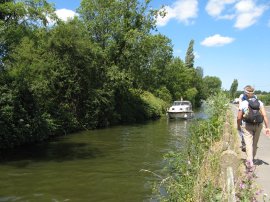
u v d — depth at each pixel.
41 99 24.25
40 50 26.86
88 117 30.27
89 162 15.55
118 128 30.89
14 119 19.55
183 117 43.12
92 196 10.62
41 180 12.43
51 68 26.64
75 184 11.95
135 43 37.31
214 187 6.59
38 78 23.27
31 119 21.11
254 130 9.59
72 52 28.19
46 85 24.69
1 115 18.36
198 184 6.75
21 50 22.30
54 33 27.45
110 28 37.03
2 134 18.38
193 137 14.62
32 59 23.86
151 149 19.00
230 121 16.62
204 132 13.88
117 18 37.31
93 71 31.19
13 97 19.23
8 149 18.81
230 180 5.47
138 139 23.25
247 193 6.00
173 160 12.20
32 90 21.52
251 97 9.67
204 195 6.31
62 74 27.66
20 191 11.07
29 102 21.31
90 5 37.50
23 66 20.38
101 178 12.74
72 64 28.42
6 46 19.03
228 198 5.12
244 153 11.45
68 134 26.06
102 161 15.79
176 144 20.77
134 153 17.78
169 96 61.59
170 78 69.94
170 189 8.74
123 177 12.88
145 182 12.17
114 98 35.59
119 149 19.05
